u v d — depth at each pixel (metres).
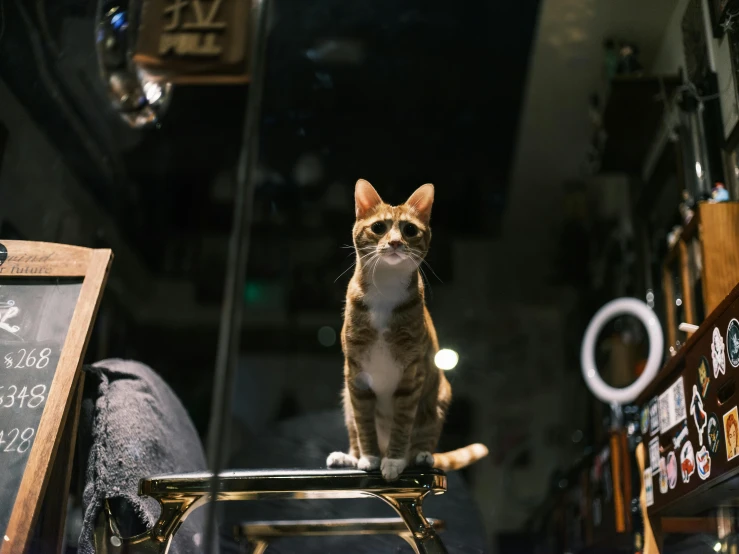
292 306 4.42
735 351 1.30
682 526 1.84
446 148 3.81
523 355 4.54
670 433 1.67
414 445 1.70
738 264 1.70
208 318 3.75
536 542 3.76
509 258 4.55
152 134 2.98
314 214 4.20
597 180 3.42
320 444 2.50
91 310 1.64
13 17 2.20
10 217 2.18
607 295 3.45
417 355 1.60
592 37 2.63
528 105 3.36
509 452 4.35
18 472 1.45
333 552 2.21
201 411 3.44
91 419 1.75
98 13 2.20
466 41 3.03
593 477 2.65
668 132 2.35
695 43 2.03
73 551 1.75
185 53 2.09
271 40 2.89
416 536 1.44
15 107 2.22
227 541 2.19
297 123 3.47
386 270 1.61
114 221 3.05
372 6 2.85
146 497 1.64
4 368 1.58
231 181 3.57
